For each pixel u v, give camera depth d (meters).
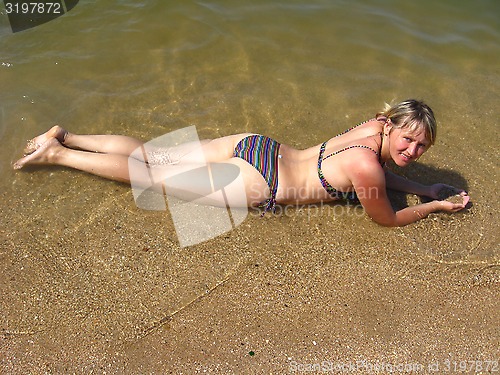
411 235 3.69
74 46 5.14
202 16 5.54
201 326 3.14
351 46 5.31
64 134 4.01
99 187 3.88
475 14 5.77
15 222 3.65
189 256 3.50
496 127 4.53
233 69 5.01
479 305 3.29
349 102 4.73
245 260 3.50
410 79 5.00
